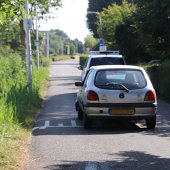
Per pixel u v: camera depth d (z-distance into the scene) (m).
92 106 18.75
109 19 74.31
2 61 31.67
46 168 12.51
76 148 15.25
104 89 18.81
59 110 26.39
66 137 17.34
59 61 151.12
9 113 18.16
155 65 36.62
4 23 14.78
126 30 56.81
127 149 15.11
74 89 42.69
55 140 16.70
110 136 17.58
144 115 18.94
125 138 17.14
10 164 12.48
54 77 63.28
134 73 19.39
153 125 19.39
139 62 56.94
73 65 113.69
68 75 69.19
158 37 37.12
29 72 30.17
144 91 18.92
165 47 38.12
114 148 15.27
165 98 32.75
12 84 28.38
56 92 39.44
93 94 18.78
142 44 39.84
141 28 36.59
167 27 35.47
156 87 35.62
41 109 26.86
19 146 15.04
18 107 20.97
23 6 14.19
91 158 13.77
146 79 19.34
